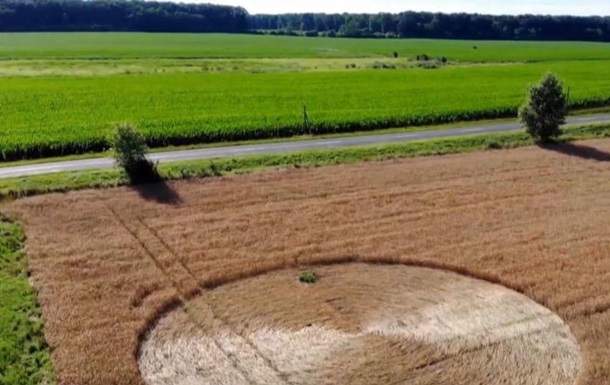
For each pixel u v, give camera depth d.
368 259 21.42
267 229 23.91
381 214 25.62
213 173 30.81
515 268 20.56
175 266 20.59
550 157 34.72
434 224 24.52
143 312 17.72
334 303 18.56
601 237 23.14
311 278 20.06
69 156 34.72
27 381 14.62
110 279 19.61
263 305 18.41
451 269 20.73
